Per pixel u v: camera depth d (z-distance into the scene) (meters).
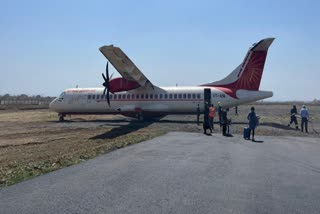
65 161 10.85
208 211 5.86
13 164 10.92
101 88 31.12
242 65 27.84
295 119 24.23
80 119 34.25
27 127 25.62
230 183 7.91
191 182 7.98
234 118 34.12
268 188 7.46
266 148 14.09
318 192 7.13
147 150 13.22
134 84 27.88
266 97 27.55
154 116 30.03
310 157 11.80
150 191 7.16
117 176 8.61
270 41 26.25
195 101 28.08
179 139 17.05
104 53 22.41
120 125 25.77
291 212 5.82
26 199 6.56
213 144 15.21
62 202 6.36
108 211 5.84
